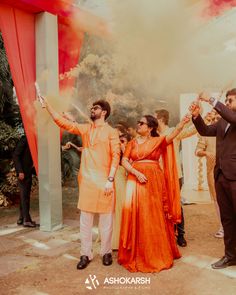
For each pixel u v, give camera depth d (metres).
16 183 6.36
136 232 3.39
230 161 3.26
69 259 3.68
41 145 4.63
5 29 4.30
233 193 3.23
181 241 4.01
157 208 3.41
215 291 2.90
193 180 6.62
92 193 3.38
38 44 4.57
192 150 6.58
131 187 3.44
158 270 3.29
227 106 3.36
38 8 4.40
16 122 6.95
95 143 3.41
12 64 4.38
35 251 3.91
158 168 3.54
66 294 2.90
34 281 3.15
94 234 4.52
